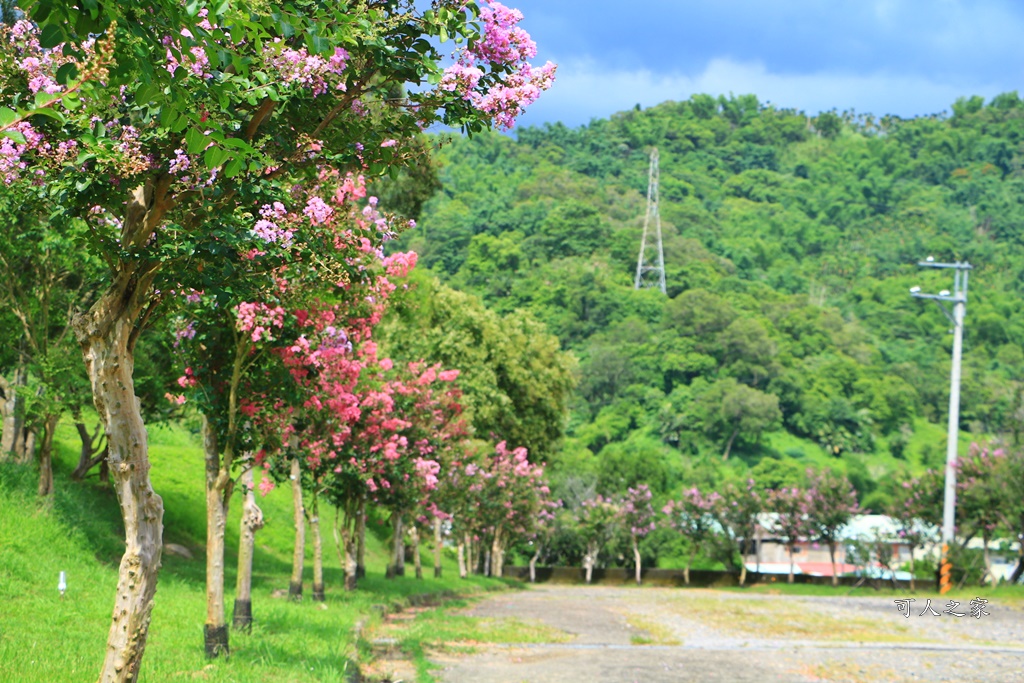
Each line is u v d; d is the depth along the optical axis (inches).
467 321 1774.1
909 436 6530.5
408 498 1192.8
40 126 304.3
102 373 312.5
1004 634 1082.1
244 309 499.2
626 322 7052.2
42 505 845.8
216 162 236.8
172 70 285.7
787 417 6520.7
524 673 657.6
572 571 3181.6
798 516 2775.6
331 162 364.2
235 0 243.3
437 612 1155.3
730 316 6894.7
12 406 973.2
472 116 334.0
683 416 5999.0
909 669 739.4
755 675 687.1
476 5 322.7
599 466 3892.7
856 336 7691.9
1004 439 2181.3
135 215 324.2
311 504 1009.5
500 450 1856.5
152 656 505.7
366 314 599.5
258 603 826.2
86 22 229.5
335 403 686.5
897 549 3093.0
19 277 898.1
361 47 319.3
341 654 598.2
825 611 1491.1
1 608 572.7
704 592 2434.8
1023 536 2044.8
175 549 1171.9
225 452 551.2
